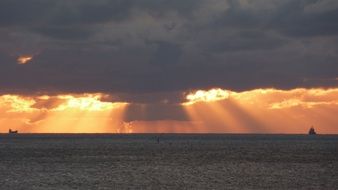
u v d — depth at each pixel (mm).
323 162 108188
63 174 78750
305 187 64062
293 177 75500
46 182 67438
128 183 67062
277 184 66812
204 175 78062
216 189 61844
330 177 75625
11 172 81688
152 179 71875
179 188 62469
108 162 107562
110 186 63844
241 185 65688
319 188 63250
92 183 66812
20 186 63219
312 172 83938
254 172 83562
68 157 125875
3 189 60500
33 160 113250
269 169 89688
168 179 71938
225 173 81438
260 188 63000
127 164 101750
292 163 105000
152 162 107938
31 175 76812
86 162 107562
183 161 111188
